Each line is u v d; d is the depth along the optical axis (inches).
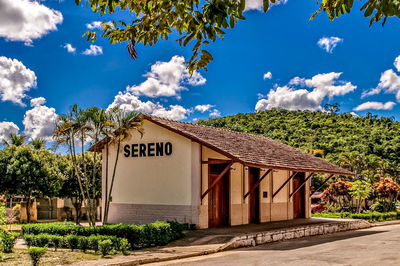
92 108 638.5
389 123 2994.6
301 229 719.7
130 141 761.0
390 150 2400.3
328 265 402.3
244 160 636.1
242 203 784.3
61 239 508.1
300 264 407.5
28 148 952.3
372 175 1528.1
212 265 406.6
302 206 994.7
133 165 752.3
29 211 969.5
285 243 618.2
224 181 754.8
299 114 3649.1
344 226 868.6
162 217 704.4
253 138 958.4
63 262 414.0
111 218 763.4
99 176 1002.7
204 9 180.1
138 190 740.0
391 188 1256.8
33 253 390.0
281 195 906.1
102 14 193.6
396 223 1088.2
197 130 766.5
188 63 189.3
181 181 690.8
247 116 3627.0
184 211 681.6
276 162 741.9
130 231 515.2
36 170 923.4
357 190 1181.7
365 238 682.2
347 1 166.1
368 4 158.4
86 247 489.1
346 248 539.5
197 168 674.2
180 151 697.6
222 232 627.5
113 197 767.7
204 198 682.8
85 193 987.9
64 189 994.7
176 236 577.6
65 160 1044.5
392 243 597.6
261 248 552.7
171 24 193.5
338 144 2598.4
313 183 1680.6
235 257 462.6
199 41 185.9
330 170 900.0
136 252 484.4
